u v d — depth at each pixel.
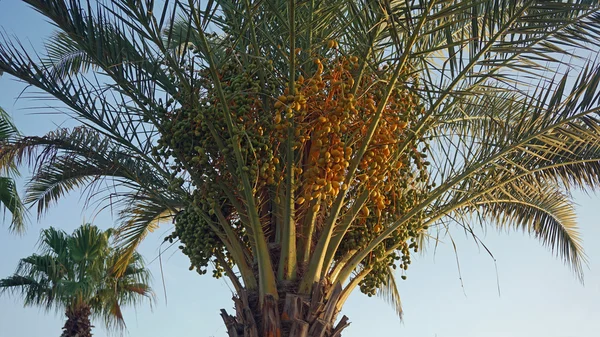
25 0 6.18
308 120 6.11
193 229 6.88
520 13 5.91
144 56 6.32
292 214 6.17
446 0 5.57
